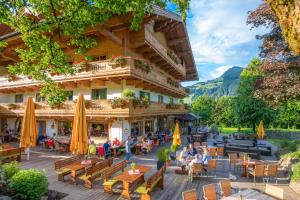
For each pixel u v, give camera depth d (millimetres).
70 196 10328
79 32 9211
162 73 32406
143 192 9609
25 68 9680
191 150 15875
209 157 14680
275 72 16609
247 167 13836
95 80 21453
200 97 65062
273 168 12492
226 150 20953
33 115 14484
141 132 25984
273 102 17109
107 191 10766
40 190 9055
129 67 19031
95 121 22641
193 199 7695
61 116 22719
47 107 23375
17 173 9312
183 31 29250
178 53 35594
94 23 9008
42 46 9188
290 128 49281
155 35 26172
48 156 18969
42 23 8672
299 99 16297
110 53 22234
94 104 20844
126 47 21656
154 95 29672
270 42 16734
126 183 10109
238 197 7367
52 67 9844
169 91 31297
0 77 26953
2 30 23953
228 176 14062
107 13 8883
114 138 21703
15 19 8664
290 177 13156
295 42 3672
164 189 11633
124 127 21766
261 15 16625
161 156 14461
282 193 7848
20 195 8609
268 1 4035
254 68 37000
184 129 41219
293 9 3502
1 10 8133
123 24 20656
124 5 7840
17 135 27031
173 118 39719
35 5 8719
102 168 12648
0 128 30062
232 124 60438
